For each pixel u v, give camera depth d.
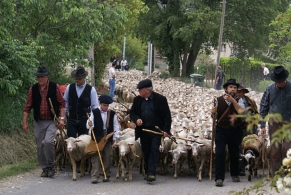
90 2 17.03
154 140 10.35
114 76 24.56
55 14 16.19
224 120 10.16
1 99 13.28
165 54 49.59
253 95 26.80
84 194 9.34
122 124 13.95
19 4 15.30
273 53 48.22
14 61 13.34
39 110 10.70
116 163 12.18
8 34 13.71
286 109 9.16
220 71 35.72
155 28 45.22
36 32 16.67
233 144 10.38
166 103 10.48
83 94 11.28
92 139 10.41
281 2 46.94
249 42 44.69
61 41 16.98
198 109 19.30
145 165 10.76
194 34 44.47
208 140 11.30
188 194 9.43
